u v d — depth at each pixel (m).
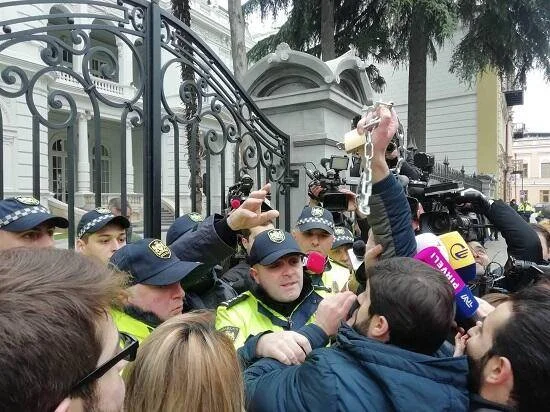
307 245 2.74
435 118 18.97
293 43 11.05
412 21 9.45
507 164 25.66
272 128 3.66
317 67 3.80
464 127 18.39
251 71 4.16
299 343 1.46
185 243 2.07
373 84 12.55
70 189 2.40
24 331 0.58
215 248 2.05
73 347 0.63
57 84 13.21
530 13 9.29
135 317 1.74
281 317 1.99
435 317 1.21
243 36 6.68
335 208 3.05
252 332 1.88
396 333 1.24
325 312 1.55
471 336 1.32
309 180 3.85
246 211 1.99
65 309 0.64
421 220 1.99
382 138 1.52
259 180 3.46
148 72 2.65
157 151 2.65
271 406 1.27
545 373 1.10
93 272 0.75
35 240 2.23
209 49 3.04
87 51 2.43
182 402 1.21
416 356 1.20
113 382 0.76
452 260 1.67
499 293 1.81
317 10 10.45
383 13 9.62
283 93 4.14
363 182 1.49
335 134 4.03
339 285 2.54
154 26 2.66
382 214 1.58
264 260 1.93
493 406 1.18
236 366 1.30
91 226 2.55
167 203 14.41
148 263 1.77
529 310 1.17
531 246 2.07
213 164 11.94
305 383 1.24
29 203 2.24
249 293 2.06
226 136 3.14
